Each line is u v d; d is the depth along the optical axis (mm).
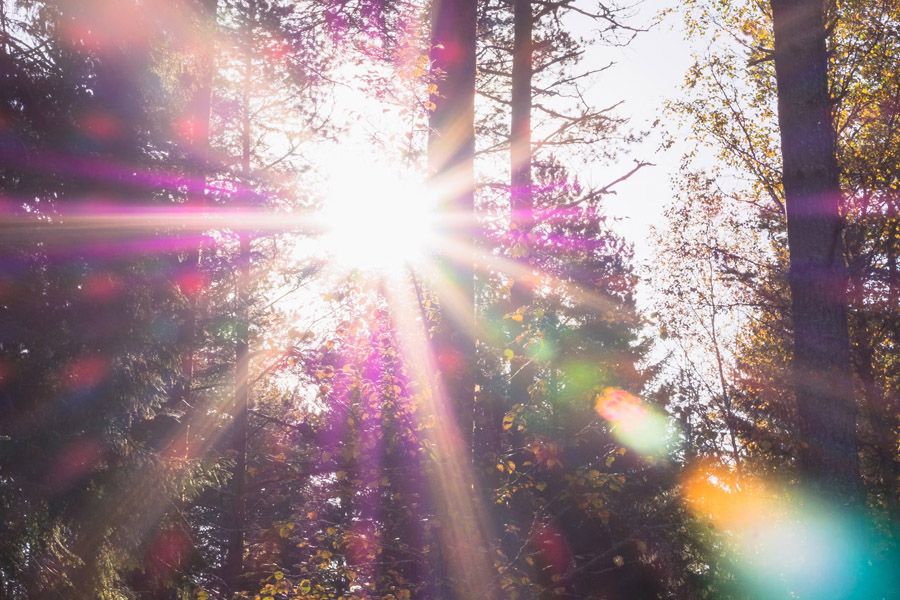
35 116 10086
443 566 7879
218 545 16406
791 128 9641
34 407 9492
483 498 8219
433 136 8828
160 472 10945
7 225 9547
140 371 10602
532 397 8469
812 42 9617
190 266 12719
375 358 8188
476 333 8789
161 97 12008
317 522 8430
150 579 11297
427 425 8023
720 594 15555
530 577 8234
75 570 9656
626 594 16375
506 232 8477
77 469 9758
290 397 14422
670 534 9812
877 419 17281
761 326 20203
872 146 16984
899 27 15562
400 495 8023
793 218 9609
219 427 15539
